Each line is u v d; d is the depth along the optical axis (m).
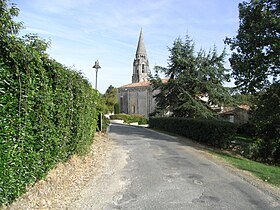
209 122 17.36
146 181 7.31
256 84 18.98
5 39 3.87
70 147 7.61
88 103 10.07
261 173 9.45
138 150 13.02
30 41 4.89
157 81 33.19
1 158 3.87
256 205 5.75
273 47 17.39
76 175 7.20
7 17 3.99
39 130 5.13
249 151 15.86
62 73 6.41
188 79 29.91
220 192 6.58
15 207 4.34
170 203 5.64
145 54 83.56
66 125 6.92
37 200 4.93
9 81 4.08
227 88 29.92
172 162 10.26
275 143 16.41
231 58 20.91
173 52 31.50
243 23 19.89
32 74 4.73
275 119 18.14
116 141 16.59
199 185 7.15
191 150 14.00
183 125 21.84
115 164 9.47
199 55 30.81
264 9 18.28
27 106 4.59
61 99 6.36
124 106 69.94
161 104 32.97
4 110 3.95
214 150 15.30
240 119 37.62
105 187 6.55
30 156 4.79
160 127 29.78
